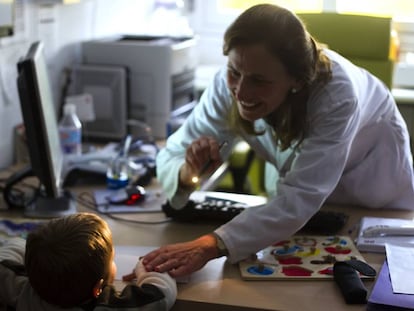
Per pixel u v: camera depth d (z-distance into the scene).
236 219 1.45
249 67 1.33
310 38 1.39
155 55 2.44
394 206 1.81
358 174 1.77
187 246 1.40
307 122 1.48
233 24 1.35
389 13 3.25
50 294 1.22
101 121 2.47
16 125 2.24
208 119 1.71
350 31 2.38
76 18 2.59
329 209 1.80
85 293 1.22
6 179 2.00
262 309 1.27
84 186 1.97
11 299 1.30
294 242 1.55
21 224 1.65
